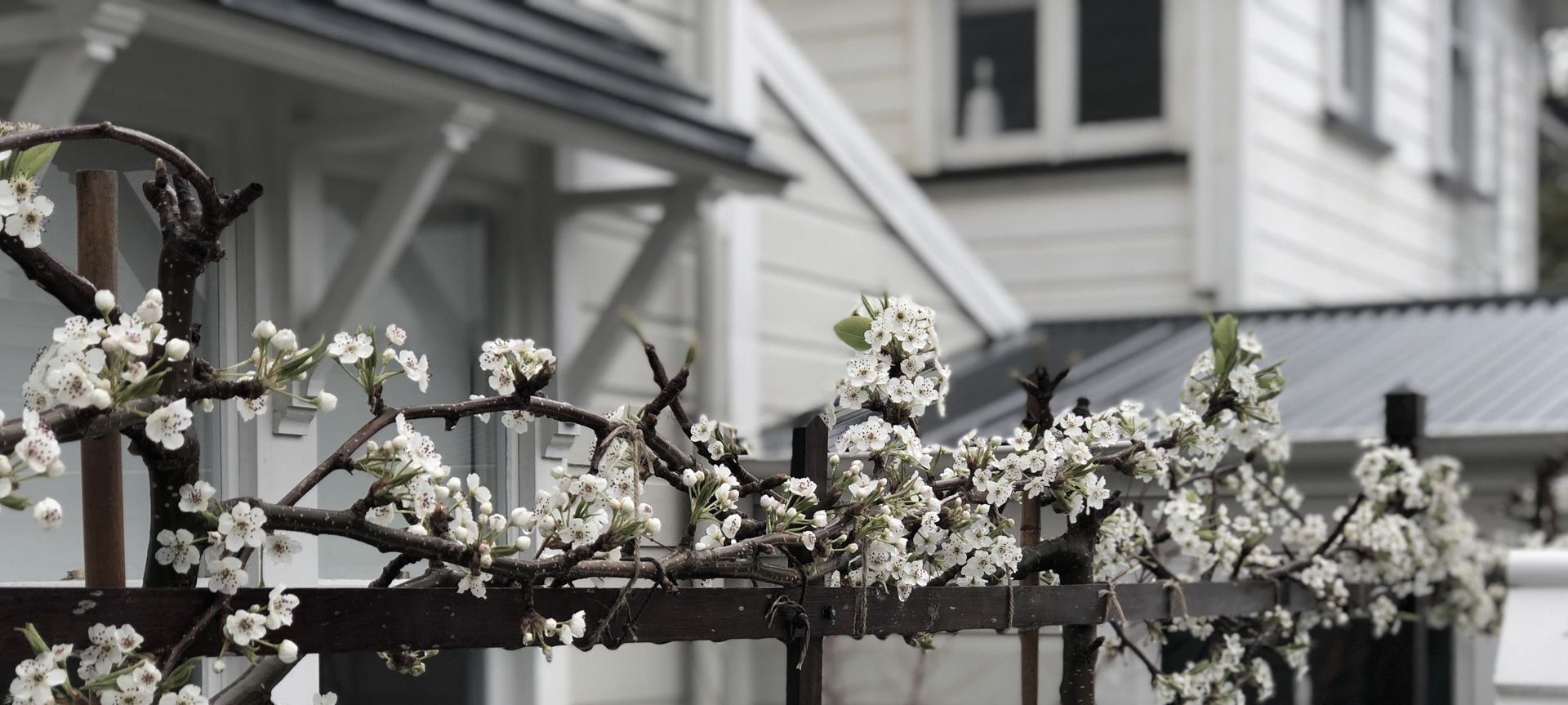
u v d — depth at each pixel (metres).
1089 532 1.87
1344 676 3.10
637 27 4.38
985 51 6.68
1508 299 5.21
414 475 1.10
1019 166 6.48
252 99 3.25
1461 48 8.17
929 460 1.61
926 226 5.43
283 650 1.01
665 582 1.28
